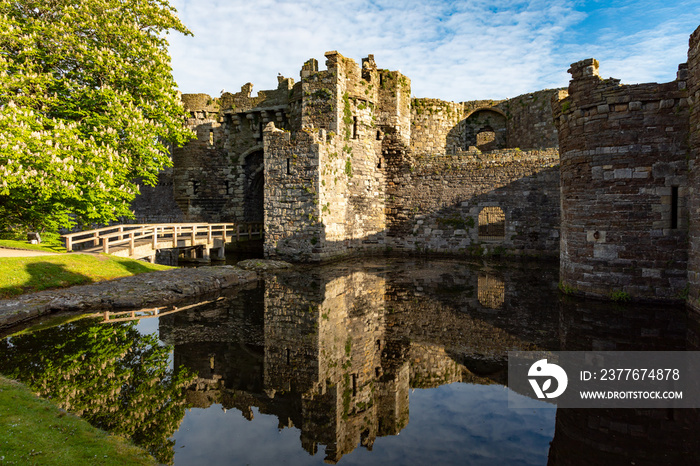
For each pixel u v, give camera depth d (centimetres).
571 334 923
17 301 1102
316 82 2355
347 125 2408
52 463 415
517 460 489
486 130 3059
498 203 2366
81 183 1588
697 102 1027
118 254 1780
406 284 1562
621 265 1173
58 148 1461
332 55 2314
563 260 1359
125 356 824
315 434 570
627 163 1145
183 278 1473
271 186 2236
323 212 2173
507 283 1562
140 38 1966
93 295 1212
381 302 1273
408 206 2572
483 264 2098
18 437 463
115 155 1678
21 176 1327
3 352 823
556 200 2238
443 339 935
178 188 3064
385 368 785
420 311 1164
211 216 3053
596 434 539
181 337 945
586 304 1176
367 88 2509
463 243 2445
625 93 1127
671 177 1103
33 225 1809
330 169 2245
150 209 3928
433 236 2517
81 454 446
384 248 2614
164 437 546
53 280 1281
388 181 2614
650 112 1115
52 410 564
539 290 1416
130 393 669
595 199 1200
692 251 1065
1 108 1438
